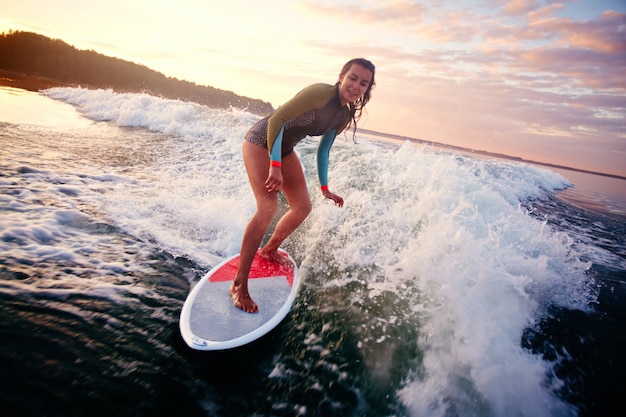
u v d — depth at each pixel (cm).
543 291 279
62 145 523
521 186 686
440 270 257
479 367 204
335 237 336
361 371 197
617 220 609
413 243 292
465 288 242
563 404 194
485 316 228
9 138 493
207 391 163
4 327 163
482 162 791
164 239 304
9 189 325
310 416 164
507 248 291
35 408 131
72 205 323
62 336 168
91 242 270
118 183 407
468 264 254
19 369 144
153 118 796
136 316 199
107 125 762
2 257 220
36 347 157
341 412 170
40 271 216
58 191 348
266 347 201
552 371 212
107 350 168
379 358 208
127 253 267
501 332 224
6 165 382
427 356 210
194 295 216
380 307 248
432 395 188
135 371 161
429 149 550
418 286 256
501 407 187
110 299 207
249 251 212
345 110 237
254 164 221
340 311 245
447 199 365
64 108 943
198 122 771
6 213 278
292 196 249
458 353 210
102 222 306
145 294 221
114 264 247
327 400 175
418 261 270
